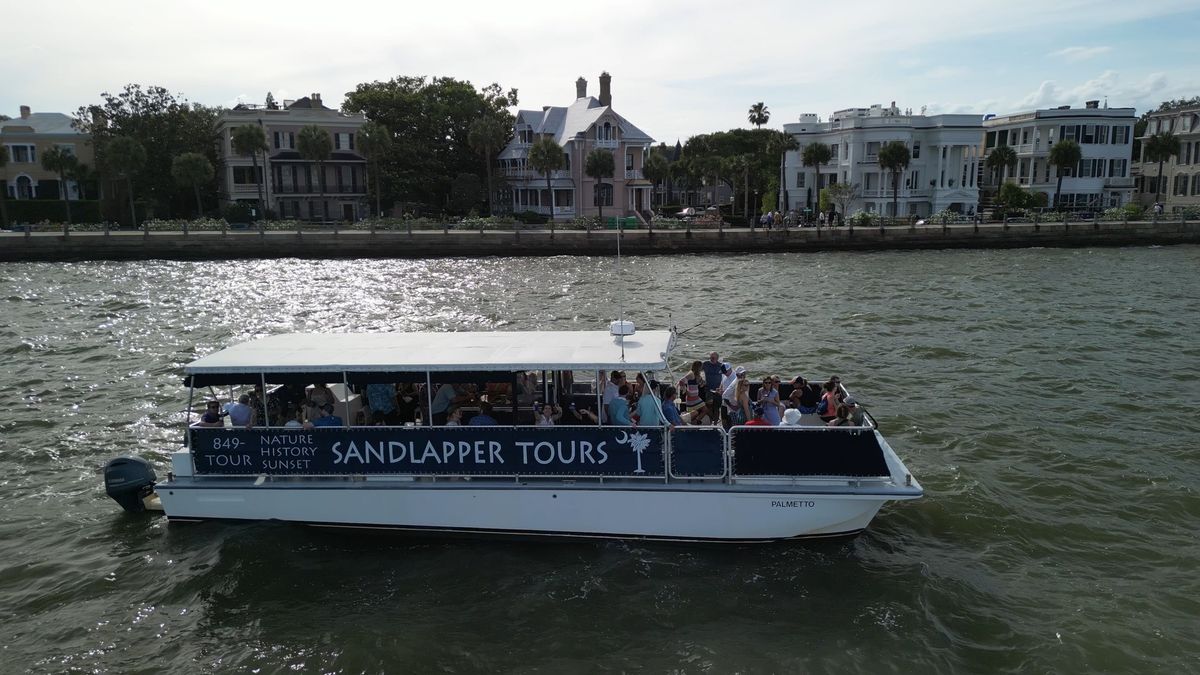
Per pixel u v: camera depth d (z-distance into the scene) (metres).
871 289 37.56
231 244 55.25
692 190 98.69
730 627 9.91
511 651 9.54
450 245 56.47
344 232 58.28
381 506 11.72
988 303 32.91
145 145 72.56
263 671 9.28
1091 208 74.25
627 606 10.34
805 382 13.37
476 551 11.60
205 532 12.09
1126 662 9.24
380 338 13.27
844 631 9.83
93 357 24.77
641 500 11.31
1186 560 11.51
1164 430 16.75
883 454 11.04
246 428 11.84
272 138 76.69
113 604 10.66
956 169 79.75
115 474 13.02
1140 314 29.89
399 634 9.85
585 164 73.38
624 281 41.78
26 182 76.00
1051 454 15.41
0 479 15.02
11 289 39.34
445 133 82.88
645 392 11.56
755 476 11.23
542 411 11.76
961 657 9.36
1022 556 11.67
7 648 9.83
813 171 85.81
